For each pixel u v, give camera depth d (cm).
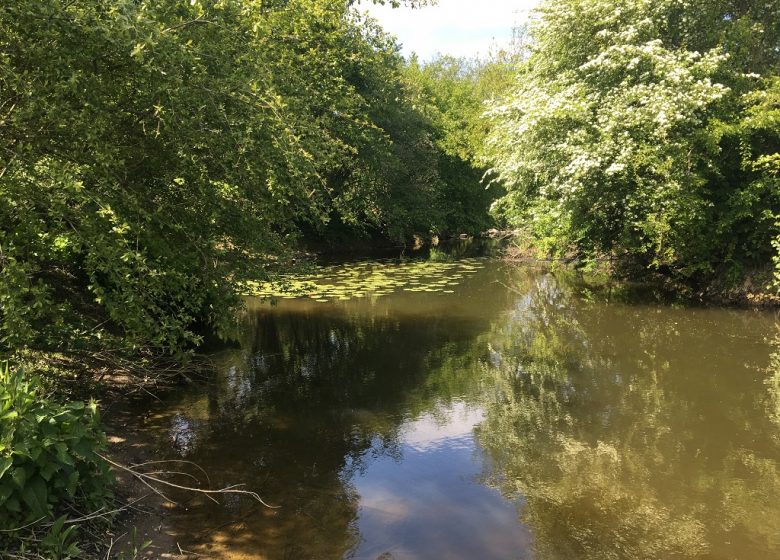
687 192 1032
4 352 432
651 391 655
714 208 1093
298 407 596
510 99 1377
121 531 348
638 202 1126
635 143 1041
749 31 1112
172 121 396
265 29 484
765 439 524
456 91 3312
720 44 1114
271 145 446
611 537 373
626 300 1207
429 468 465
